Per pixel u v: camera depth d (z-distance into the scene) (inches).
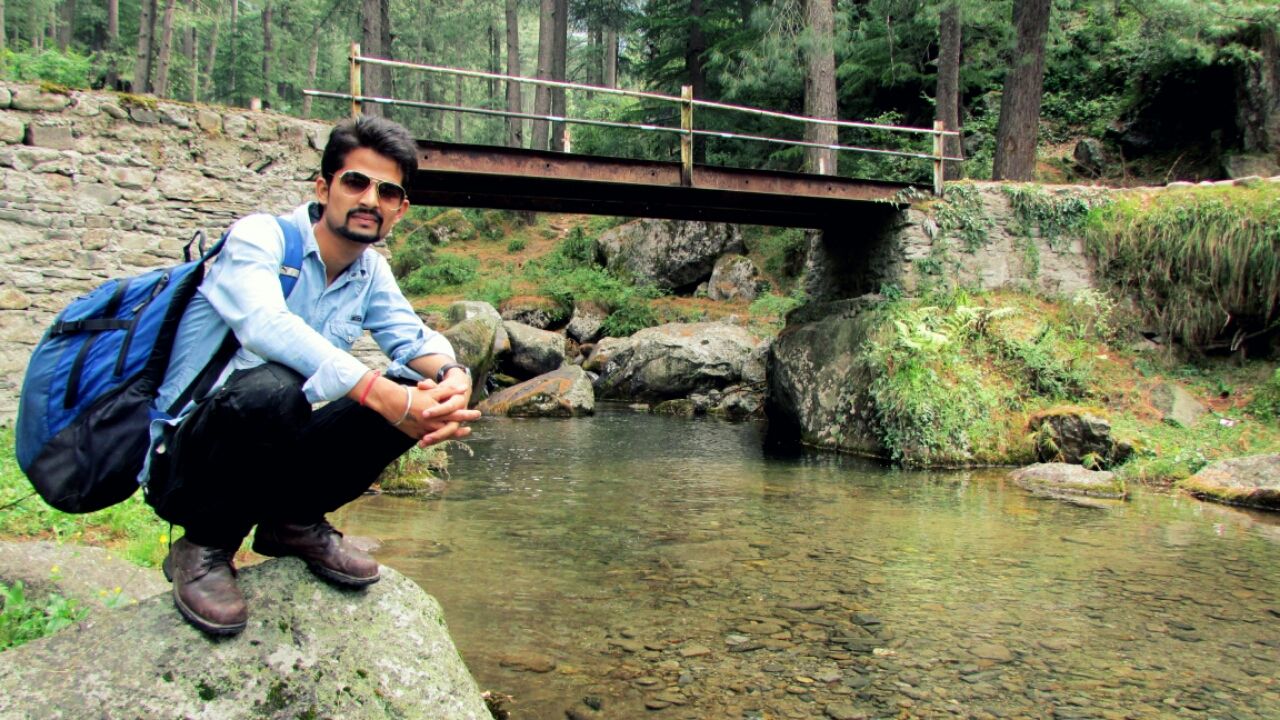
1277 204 410.3
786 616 171.0
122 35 1346.0
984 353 415.2
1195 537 245.0
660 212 491.5
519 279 865.5
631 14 1124.5
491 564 205.9
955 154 595.5
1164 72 630.5
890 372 406.3
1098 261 454.6
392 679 79.7
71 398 70.0
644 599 180.5
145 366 71.4
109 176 291.4
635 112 965.2
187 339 72.4
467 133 1808.6
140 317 71.4
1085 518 271.1
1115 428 372.2
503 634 156.9
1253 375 409.4
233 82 1424.7
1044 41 522.3
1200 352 429.1
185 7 1448.1
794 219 523.5
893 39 704.4
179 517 73.1
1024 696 133.5
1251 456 322.7
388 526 244.1
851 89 768.9
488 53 1643.7
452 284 878.4
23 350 279.7
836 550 226.4
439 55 1664.6
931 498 303.3
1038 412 385.7
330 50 1717.5
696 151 900.0
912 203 456.4
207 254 73.0
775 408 514.9
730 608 175.6
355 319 82.0
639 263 830.5
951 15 586.6
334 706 75.0
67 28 1235.2
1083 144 673.6
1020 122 524.4
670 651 150.3
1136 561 217.3
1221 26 554.9
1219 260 420.2
